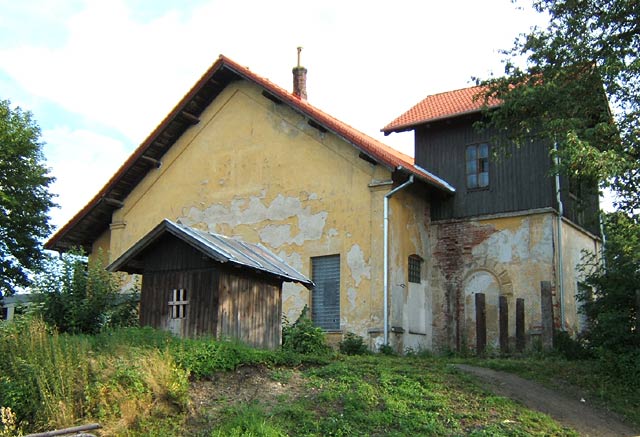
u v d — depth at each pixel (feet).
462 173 71.36
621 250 51.26
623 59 53.42
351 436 32.17
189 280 47.70
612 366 45.62
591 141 51.60
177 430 32.30
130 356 36.70
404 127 73.61
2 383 34.17
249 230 70.23
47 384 33.63
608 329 47.29
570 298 67.62
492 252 68.28
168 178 76.95
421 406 36.06
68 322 51.49
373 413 34.47
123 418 31.94
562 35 55.77
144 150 75.36
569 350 51.70
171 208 75.92
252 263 48.29
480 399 38.14
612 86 52.47
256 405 34.68
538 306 65.00
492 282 67.92
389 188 62.85
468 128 71.77
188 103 74.13
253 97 72.95
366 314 61.57
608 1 55.01
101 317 51.42
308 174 67.77
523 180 68.03
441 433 33.12
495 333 66.74
